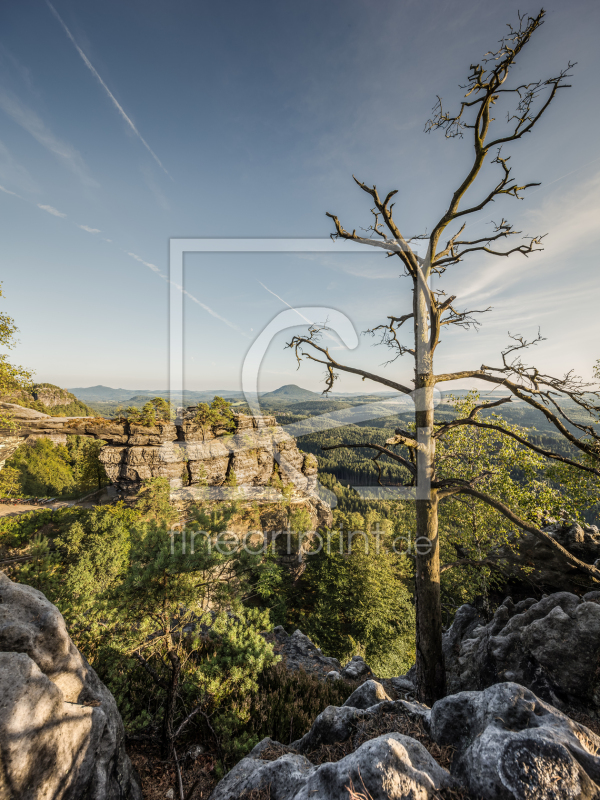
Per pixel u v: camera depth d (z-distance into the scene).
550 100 5.16
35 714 2.53
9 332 19.95
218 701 5.80
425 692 6.60
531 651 5.87
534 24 4.97
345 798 2.25
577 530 8.89
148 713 5.55
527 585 9.96
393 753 2.39
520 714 2.71
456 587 16.77
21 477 49.53
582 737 2.45
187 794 4.28
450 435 12.10
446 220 6.75
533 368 6.77
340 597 26.41
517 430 10.89
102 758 3.22
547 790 2.02
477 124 5.88
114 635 6.10
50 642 3.25
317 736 3.79
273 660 6.53
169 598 5.56
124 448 33.59
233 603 5.92
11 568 14.15
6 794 2.19
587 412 6.53
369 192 6.50
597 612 5.49
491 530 11.63
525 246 6.56
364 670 9.85
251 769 3.30
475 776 2.29
